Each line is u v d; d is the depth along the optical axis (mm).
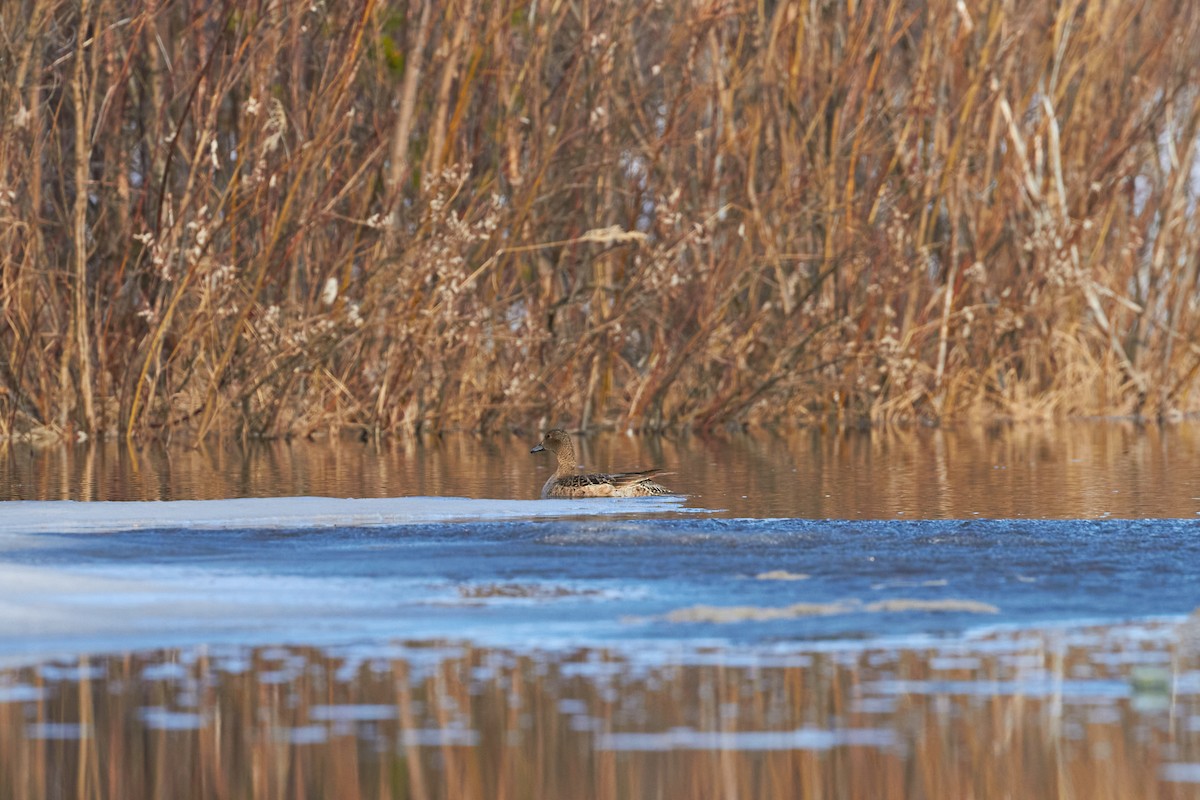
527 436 62062
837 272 68500
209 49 62000
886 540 28031
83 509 32719
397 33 65500
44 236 61000
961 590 22938
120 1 58531
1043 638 19844
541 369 64312
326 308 59562
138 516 31797
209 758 15258
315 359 58281
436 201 56688
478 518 31859
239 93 61375
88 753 15461
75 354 58062
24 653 19094
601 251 63406
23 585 22531
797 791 14273
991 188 73312
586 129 60875
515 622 20703
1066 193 73312
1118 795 14133
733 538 28344
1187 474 43062
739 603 21906
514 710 16688
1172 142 74812
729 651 19141
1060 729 15961
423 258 58156
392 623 20688
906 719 16328
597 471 45719
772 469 45406
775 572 24281
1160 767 14836
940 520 31266
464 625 20531
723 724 16172
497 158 61719
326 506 33531
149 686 17688
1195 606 21812
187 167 61375
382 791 14297
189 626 20453
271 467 46031
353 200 61750
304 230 57406
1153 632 20172
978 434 62688
